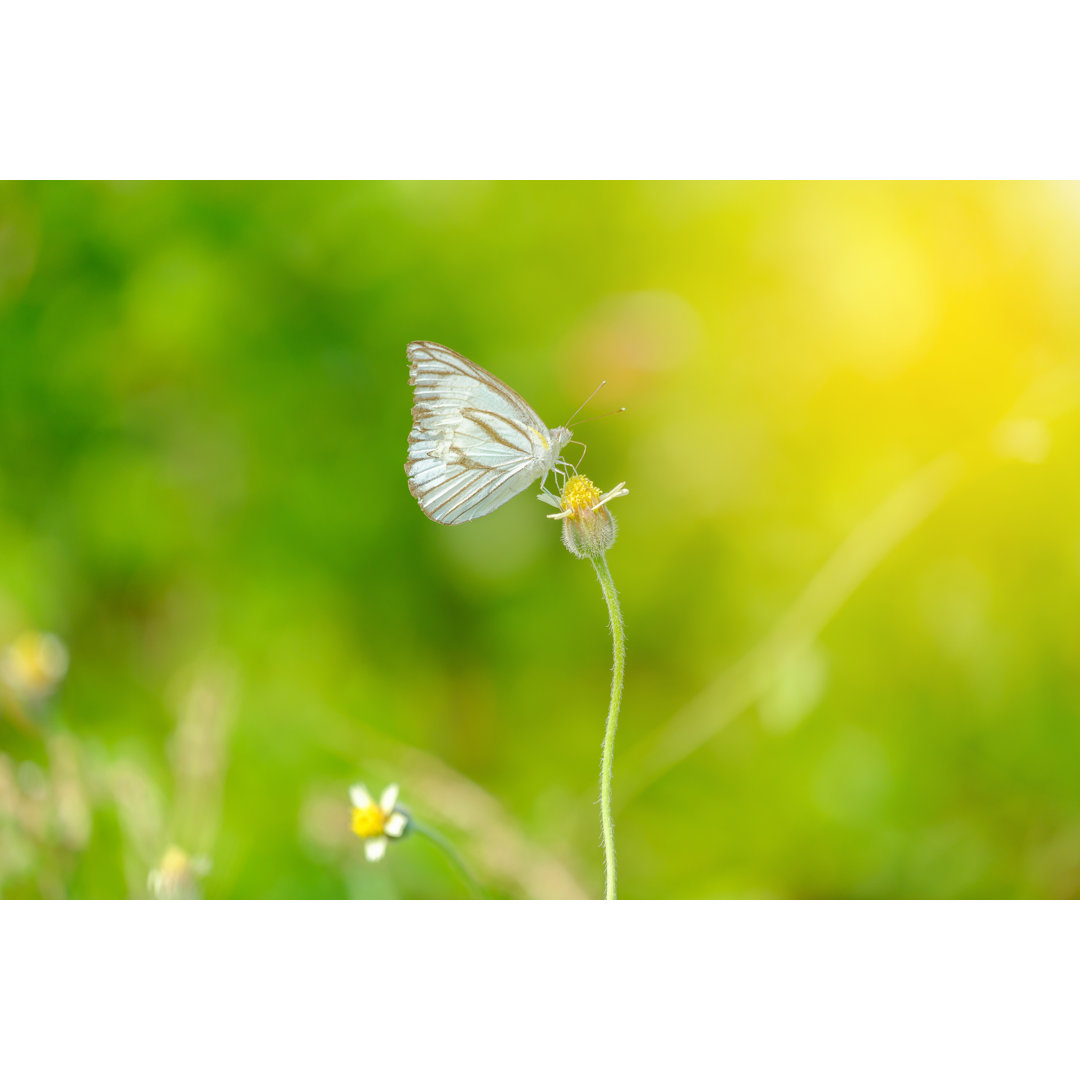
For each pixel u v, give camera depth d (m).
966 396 0.52
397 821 0.39
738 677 0.48
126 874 0.43
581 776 0.50
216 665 0.50
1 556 0.52
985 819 0.48
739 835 0.48
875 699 0.50
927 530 0.51
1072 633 0.50
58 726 0.43
